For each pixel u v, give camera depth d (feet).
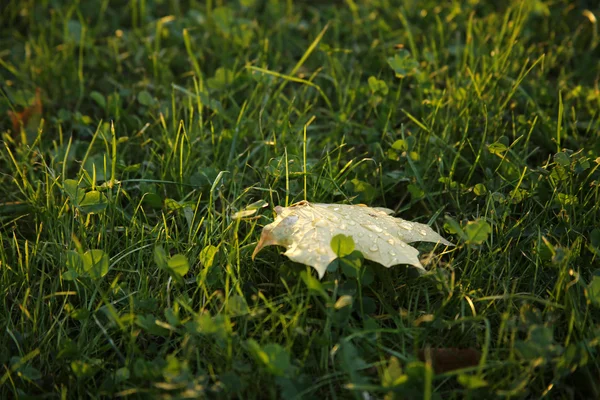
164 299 2.33
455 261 2.45
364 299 2.29
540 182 2.58
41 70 3.15
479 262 2.39
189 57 3.26
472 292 2.31
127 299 2.35
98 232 2.50
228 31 3.30
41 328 2.30
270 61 3.28
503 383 2.12
